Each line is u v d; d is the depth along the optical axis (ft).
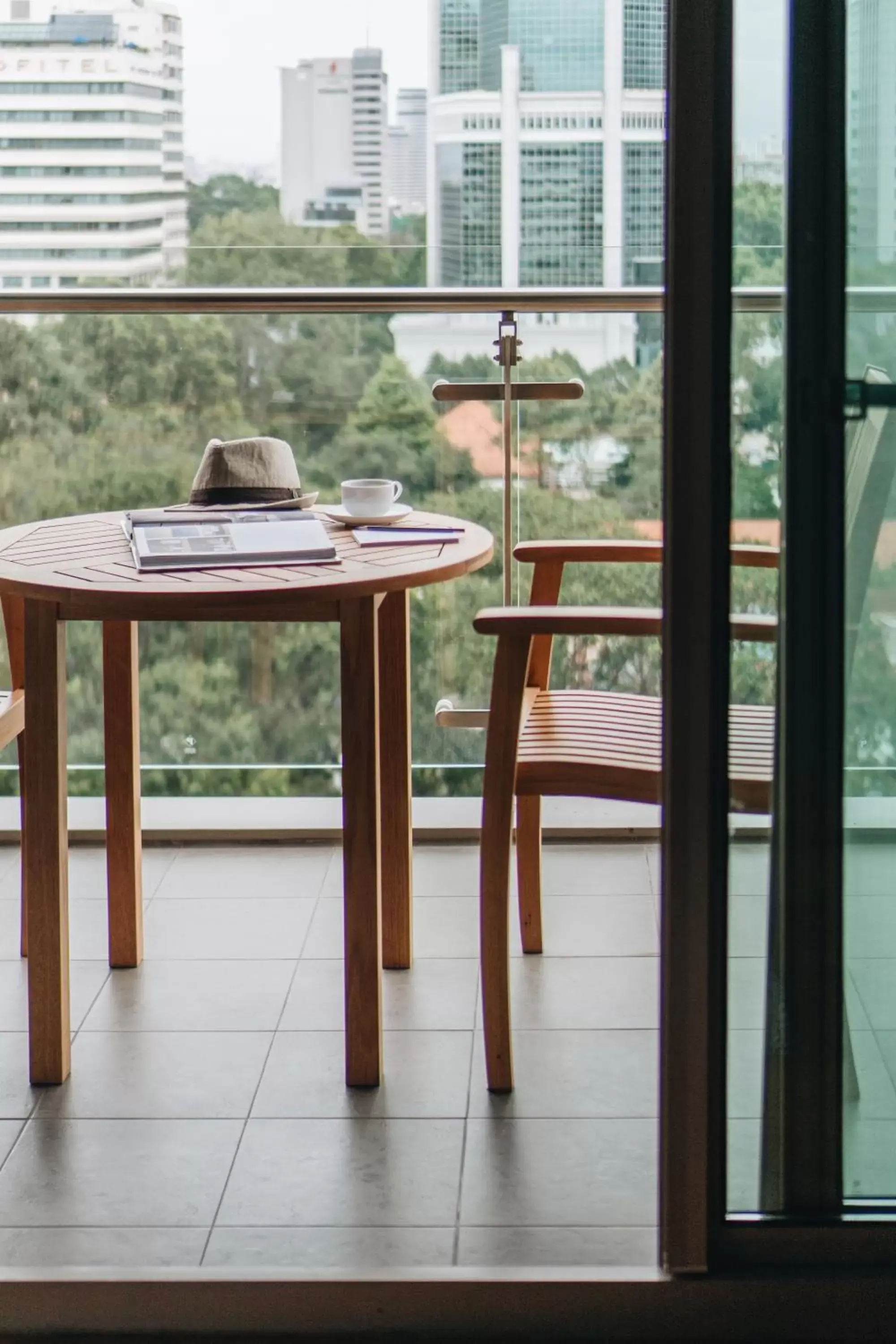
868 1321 5.82
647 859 10.40
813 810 5.72
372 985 7.29
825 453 5.55
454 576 7.47
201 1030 7.97
